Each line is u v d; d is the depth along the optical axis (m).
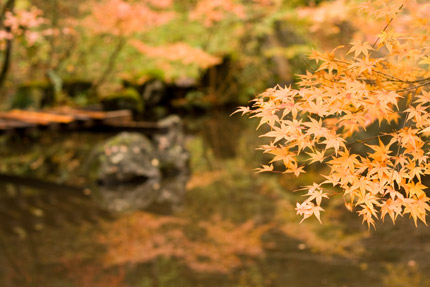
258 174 8.98
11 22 8.73
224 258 5.74
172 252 5.97
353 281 4.90
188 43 16.78
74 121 9.95
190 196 8.20
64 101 13.43
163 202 7.96
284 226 6.55
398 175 1.70
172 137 10.26
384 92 1.64
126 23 13.20
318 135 1.66
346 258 5.41
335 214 6.69
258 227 6.59
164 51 14.32
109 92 15.73
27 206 7.71
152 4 14.93
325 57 1.77
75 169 9.67
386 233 5.88
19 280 5.33
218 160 10.27
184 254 5.91
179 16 16.08
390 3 1.86
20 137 11.58
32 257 5.91
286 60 15.30
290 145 1.71
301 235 6.18
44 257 5.89
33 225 6.93
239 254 5.78
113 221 7.08
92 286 5.15
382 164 1.71
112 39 15.05
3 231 6.73
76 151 10.84
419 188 1.69
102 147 9.56
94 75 15.60
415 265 5.06
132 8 13.05
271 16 13.91
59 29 13.17
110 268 5.57
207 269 5.48
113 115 10.69
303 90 1.71
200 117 14.84
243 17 14.44
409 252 5.34
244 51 16.94
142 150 9.59
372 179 1.75
